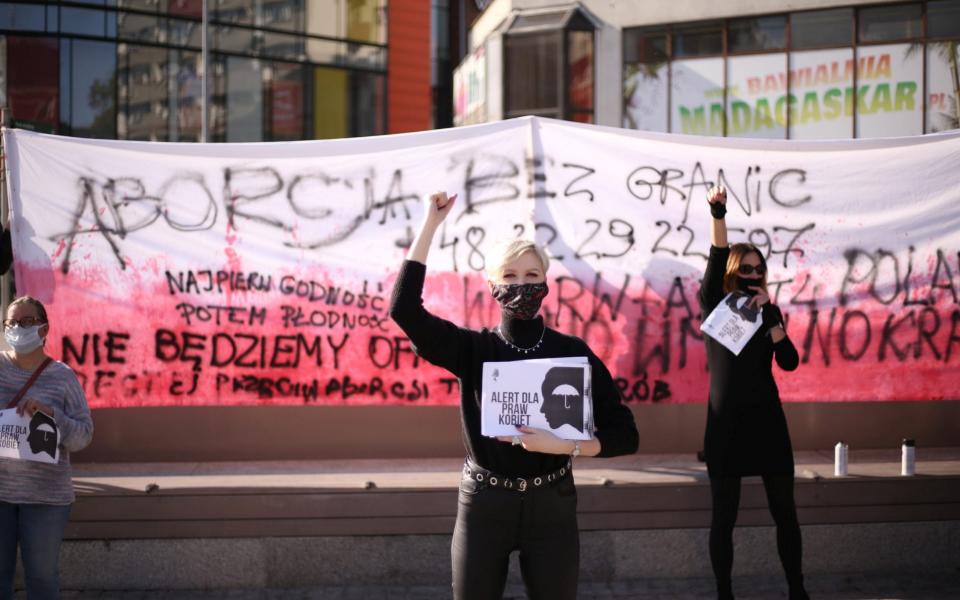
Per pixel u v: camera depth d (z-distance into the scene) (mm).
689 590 5078
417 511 5094
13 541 4016
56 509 4047
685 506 5215
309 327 5551
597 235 5598
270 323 5527
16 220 5352
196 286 5484
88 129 19750
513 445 3148
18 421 3941
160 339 5469
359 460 5801
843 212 5617
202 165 5484
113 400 5441
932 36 16250
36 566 4000
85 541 5004
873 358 5633
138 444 5703
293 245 5535
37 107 19500
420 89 23516
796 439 6031
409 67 23312
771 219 5617
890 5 16453
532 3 19562
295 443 5785
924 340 5629
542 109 19266
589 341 5617
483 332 3334
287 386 5543
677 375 5637
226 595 4980
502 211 5582
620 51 18562
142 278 5449
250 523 5051
